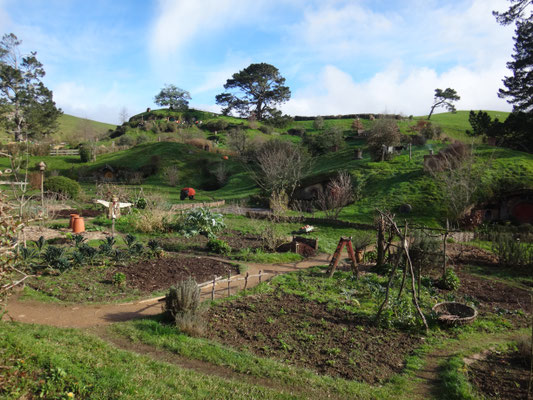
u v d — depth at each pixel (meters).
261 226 20.98
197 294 7.89
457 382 5.82
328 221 22.91
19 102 62.62
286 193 32.81
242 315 8.41
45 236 15.24
